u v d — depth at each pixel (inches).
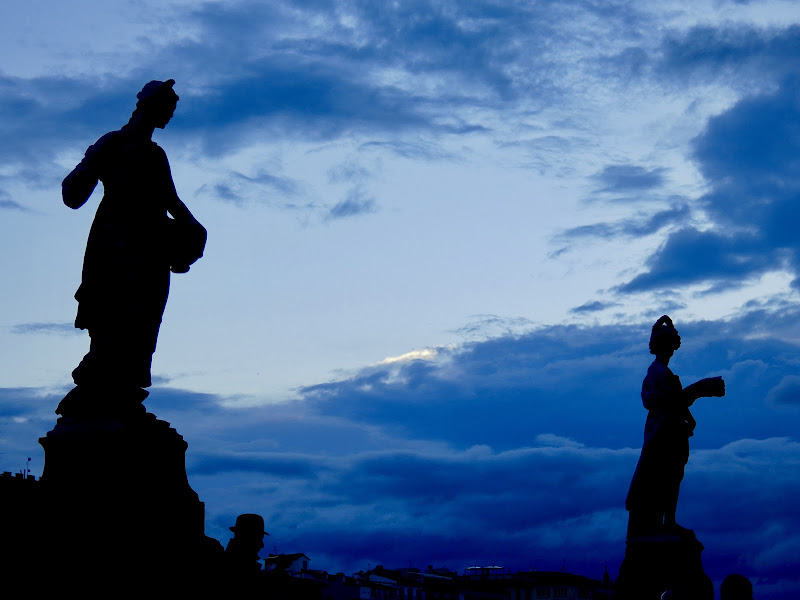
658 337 847.7
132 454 552.1
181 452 584.4
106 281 573.0
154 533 548.1
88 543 532.4
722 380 829.2
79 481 542.6
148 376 581.0
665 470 823.1
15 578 522.6
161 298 588.7
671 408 829.8
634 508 829.8
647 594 804.6
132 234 579.8
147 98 599.5
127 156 585.6
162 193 594.9
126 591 527.8
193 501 580.4
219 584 576.7
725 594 517.3
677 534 812.6
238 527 610.5
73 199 572.1
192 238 600.7
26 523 536.7
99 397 561.6
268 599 614.5
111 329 569.3
